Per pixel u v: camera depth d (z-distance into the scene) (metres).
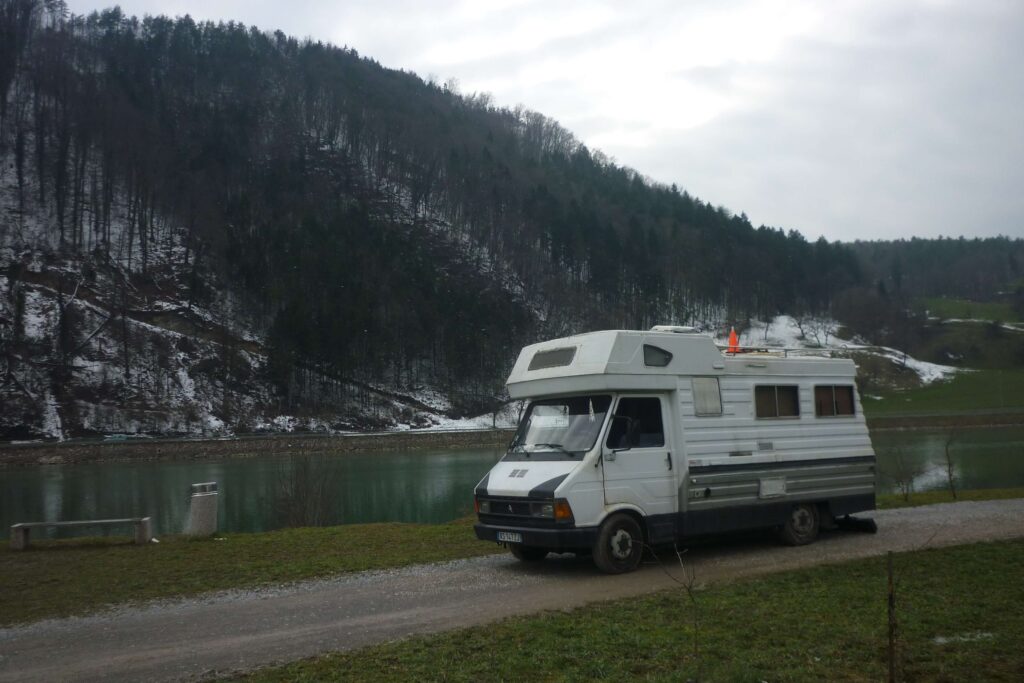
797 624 7.66
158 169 135.38
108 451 67.69
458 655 6.95
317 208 144.00
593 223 143.38
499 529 11.38
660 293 129.88
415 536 15.23
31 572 12.12
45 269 102.56
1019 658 6.48
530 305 128.62
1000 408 92.94
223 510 35.06
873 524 14.49
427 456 68.25
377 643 7.61
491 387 108.69
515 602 9.31
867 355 125.12
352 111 187.62
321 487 27.62
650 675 6.24
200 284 111.62
